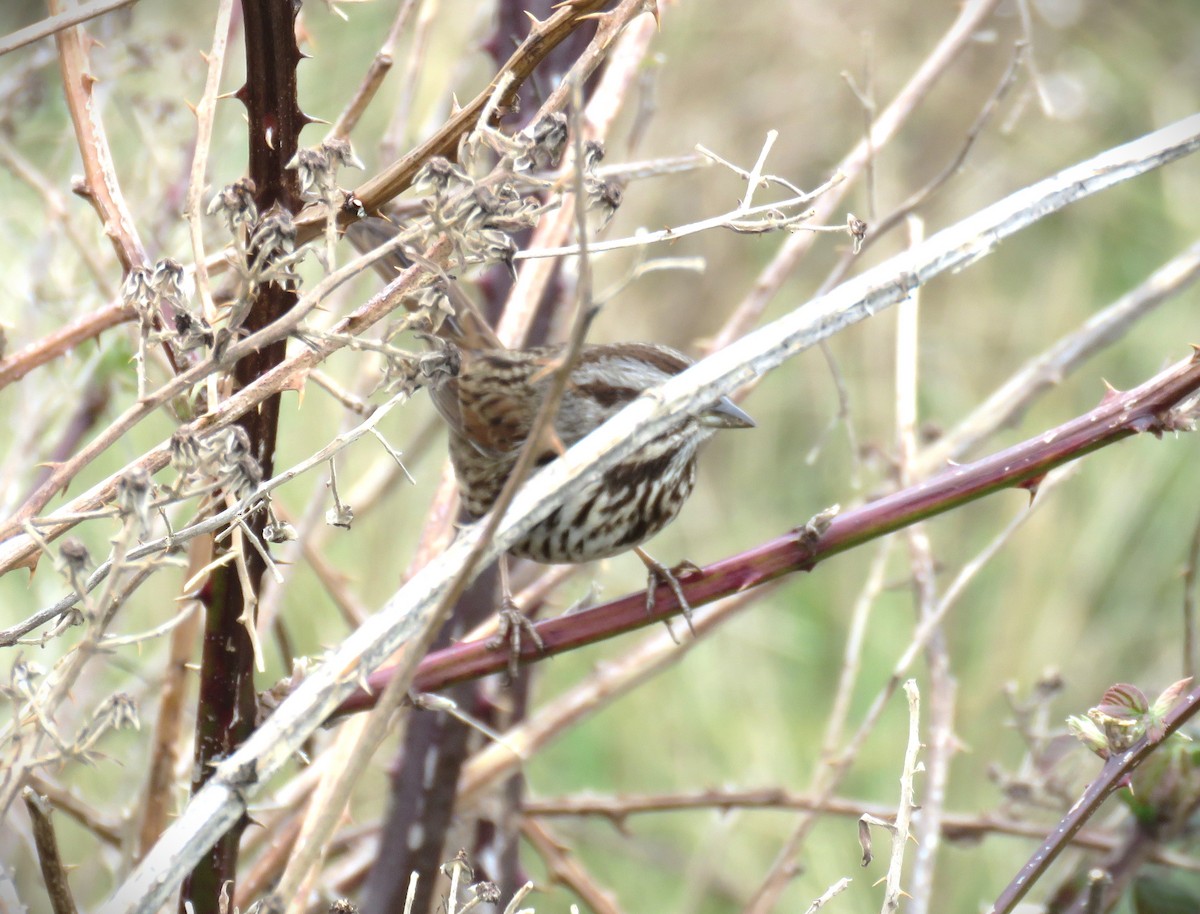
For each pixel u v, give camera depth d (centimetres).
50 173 914
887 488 845
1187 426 542
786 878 760
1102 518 1407
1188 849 675
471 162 513
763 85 1697
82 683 951
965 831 830
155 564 439
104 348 799
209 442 459
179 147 967
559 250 510
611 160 1362
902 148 1744
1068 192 549
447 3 1267
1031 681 1321
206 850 455
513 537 500
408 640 522
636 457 753
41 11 1134
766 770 1385
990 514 1574
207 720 548
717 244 1656
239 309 482
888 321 1658
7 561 494
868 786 1388
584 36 825
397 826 767
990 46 1745
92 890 978
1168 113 1734
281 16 514
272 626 820
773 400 1666
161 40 920
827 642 1528
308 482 1213
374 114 1277
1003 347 1670
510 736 834
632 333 1594
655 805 873
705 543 1562
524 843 1345
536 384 817
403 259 686
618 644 1466
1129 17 1811
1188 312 1647
